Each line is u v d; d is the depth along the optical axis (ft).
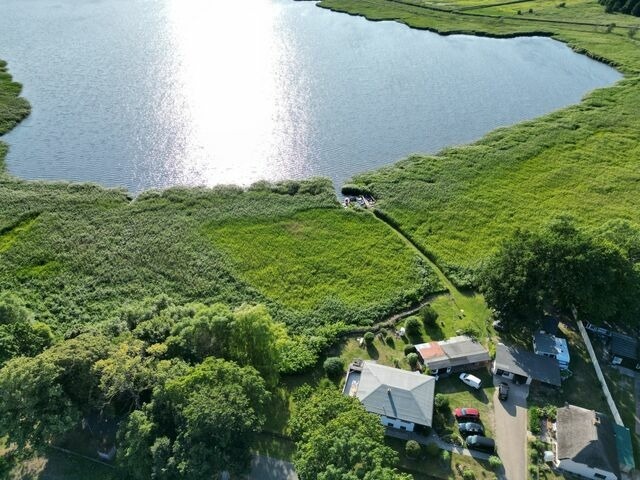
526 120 473.26
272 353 215.10
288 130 439.22
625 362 241.55
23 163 384.68
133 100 470.80
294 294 280.51
